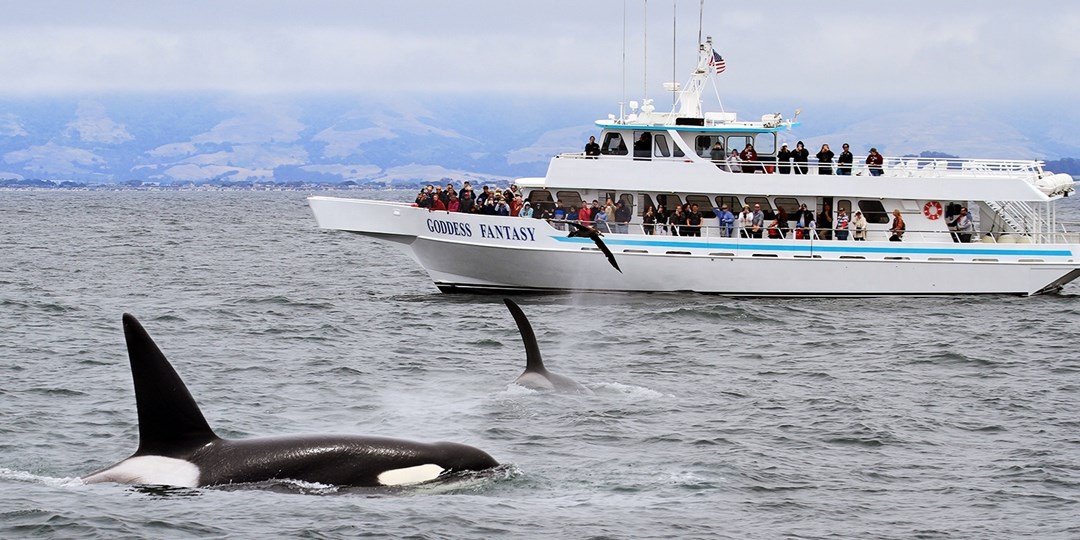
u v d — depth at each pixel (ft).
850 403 279.08
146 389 183.73
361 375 312.91
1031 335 408.87
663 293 499.92
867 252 499.51
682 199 506.07
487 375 314.14
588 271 497.05
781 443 234.79
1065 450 232.32
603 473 204.85
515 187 512.63
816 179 498.69
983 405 280.51
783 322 436.35
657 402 272.51
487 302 490.49
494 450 219.41
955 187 505.66
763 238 497.46
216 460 181.98
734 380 314.14
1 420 245.45
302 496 177.37
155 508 171.73
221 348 362.33
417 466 185.47
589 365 337.93
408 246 508.53
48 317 436.76
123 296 536.01
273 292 564.71
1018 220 548.72
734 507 188.03
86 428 239.30
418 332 403.34
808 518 183.21
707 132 508.94
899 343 388.16
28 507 174.91
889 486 204.13
